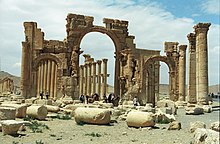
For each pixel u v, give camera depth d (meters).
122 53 48.56
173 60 53.09
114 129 16.88
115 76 49.75
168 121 20.45
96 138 13.82
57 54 45.81
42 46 45.19
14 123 14.09
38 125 17.27
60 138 13.56
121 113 25.47
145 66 51.31
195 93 37.22
